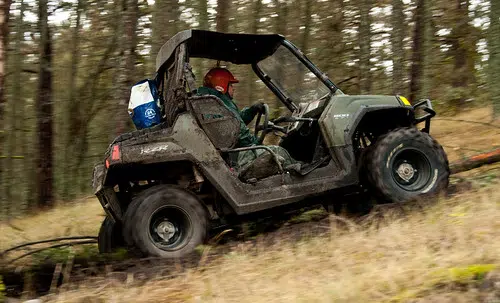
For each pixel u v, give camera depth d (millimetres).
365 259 4195
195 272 4703
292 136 6363
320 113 6184
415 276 3596
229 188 5637
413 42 11602
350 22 14312
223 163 5664
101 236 6211
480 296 3191
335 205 6297
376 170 5891
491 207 4871
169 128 5629
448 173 6098
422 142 6043
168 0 13281
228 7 13586
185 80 5680
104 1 13992
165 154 5535
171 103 5758
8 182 15555
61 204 13602
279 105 12602
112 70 15391
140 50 13656
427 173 6055
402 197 5891
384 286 3545
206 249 5223
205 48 6242
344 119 5992
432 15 13328
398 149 5965
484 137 10625
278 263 4543
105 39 15164
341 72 14312
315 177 5891
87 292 4398
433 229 4602
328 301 3461
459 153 9539
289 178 5820
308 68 6305
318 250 4750
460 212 5000
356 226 5258
